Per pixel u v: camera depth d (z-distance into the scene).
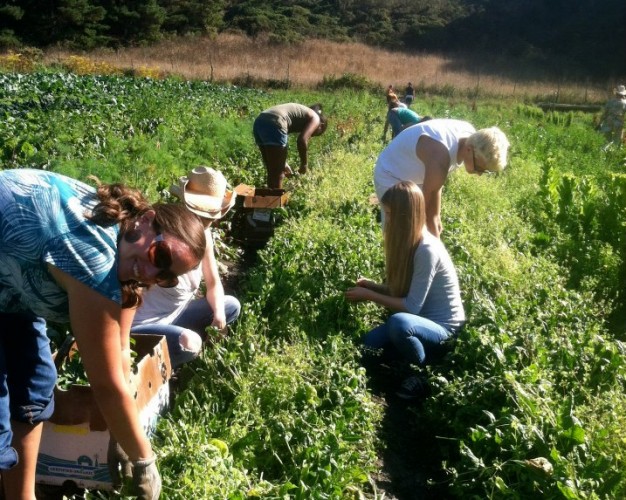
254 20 63.56
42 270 2.48
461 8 69.25
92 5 55.88
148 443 2.79
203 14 60.94
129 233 2.50
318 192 8.70
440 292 5.20
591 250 7.66
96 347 2.49
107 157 9.53
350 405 4.14
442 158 5.57
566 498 3.43
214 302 4.71
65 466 3.40
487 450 3.94
